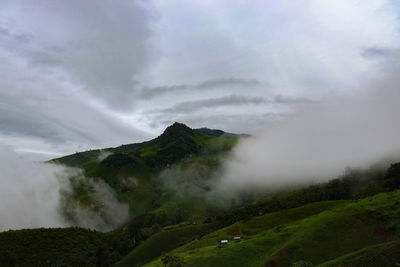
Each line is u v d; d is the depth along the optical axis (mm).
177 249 175375
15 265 153375
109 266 184875
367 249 90562
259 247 116562
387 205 123812
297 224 139875
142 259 191125
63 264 166625
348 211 128250
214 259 109875
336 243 105812
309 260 99000
